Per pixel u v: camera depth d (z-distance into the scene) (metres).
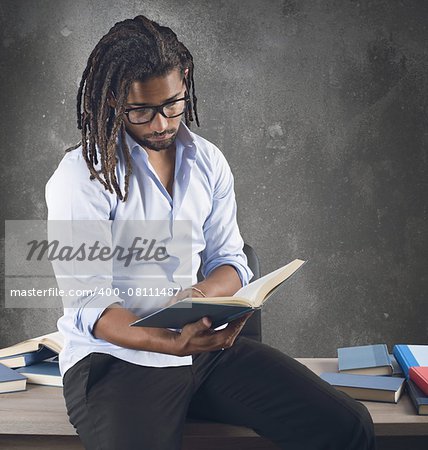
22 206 6.18
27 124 6.12
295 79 6.04
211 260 3.40
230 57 6.03
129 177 2.98
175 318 2.53
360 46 6.01
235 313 2.51
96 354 2.82
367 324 6.14
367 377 3.11
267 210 6.11
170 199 3.09
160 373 2.84
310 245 6.11
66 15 6.06
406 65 6.02
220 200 3.37
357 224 6.10
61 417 2.80
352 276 6.12
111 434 2.53
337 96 6.04
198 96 6.05
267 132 6.07
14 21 6.08
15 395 3.07
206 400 2.93
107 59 2.83
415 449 2.84
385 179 6.08
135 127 2.89
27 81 6.10
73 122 6.11
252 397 2.83
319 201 6.09
